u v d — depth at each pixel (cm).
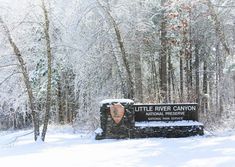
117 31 1948
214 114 2012
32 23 1512
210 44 2656
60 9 1933
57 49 1867
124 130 1406
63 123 2573
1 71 1720
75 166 894
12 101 1997
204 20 2489
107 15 1989
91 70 2066
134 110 1444
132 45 2128
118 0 2019
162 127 1407
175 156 958
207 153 971
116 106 1411
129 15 2028
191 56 2697
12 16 1491
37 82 2480
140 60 2391
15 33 1527
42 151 1182
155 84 2844
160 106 1447
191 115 1447
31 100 1483
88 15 2008
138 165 871
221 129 1603
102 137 1406
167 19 2453
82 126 2038
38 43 1645
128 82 2080
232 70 2194
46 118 1456
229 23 2384
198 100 2519
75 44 1958
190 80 2655
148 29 2241
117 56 2103
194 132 1406
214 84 3003
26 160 1020
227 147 1042
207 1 2102
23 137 1631
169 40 2564
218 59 2541
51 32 1605
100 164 903
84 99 2134
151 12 2311
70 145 1284
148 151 1059
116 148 1153
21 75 1752
